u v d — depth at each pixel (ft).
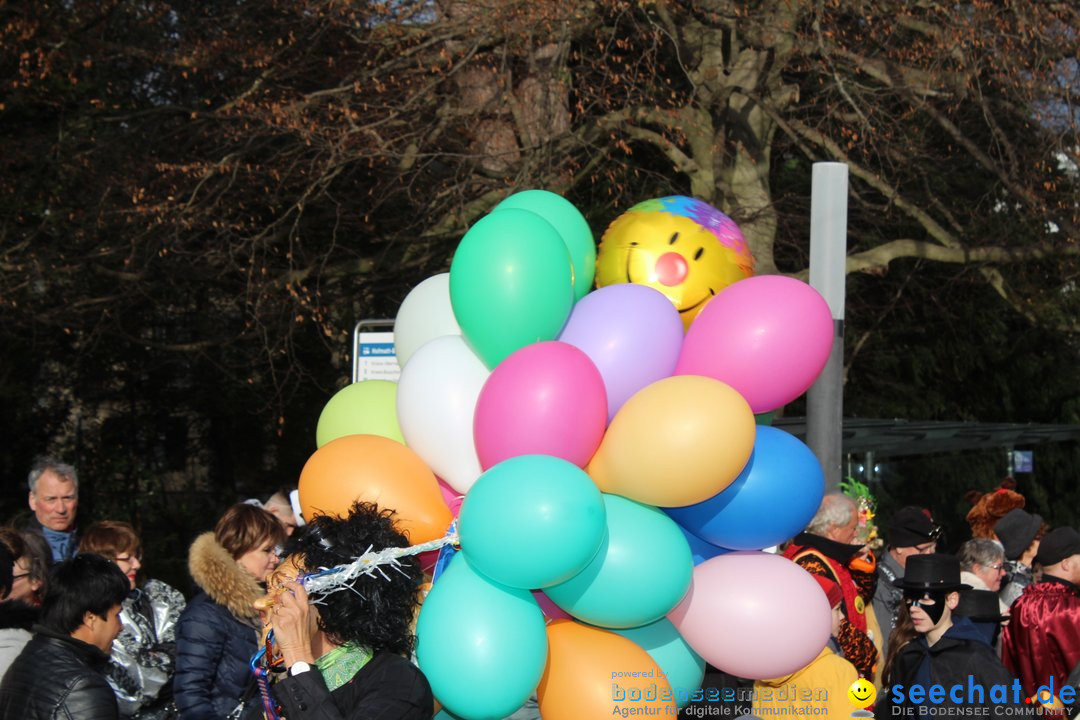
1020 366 60.75
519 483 10.54
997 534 23.68
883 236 52.70
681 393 11.24
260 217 41.34
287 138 41.14
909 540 20.45
